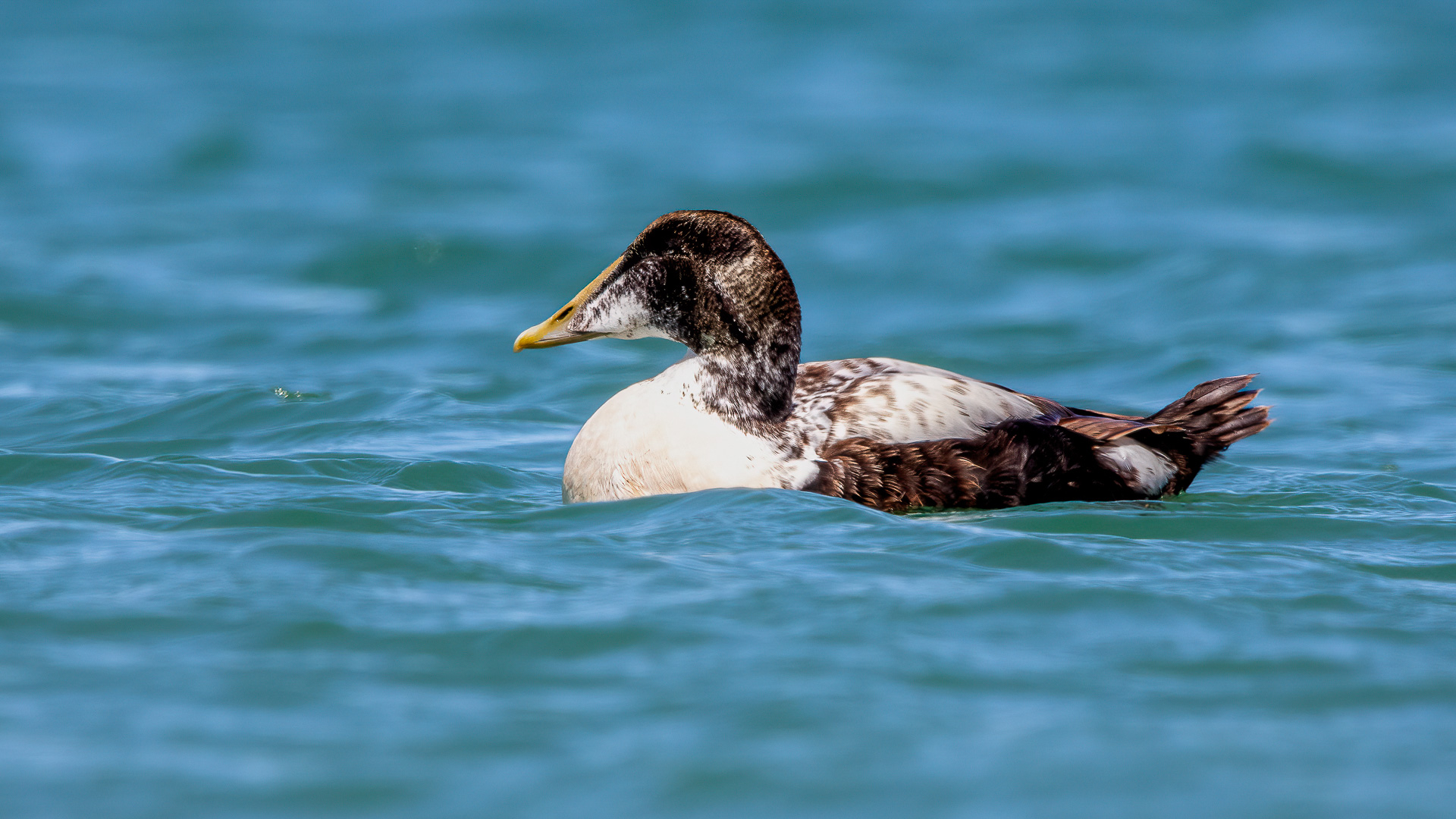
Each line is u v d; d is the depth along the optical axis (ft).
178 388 50.03
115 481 35.09
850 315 63.46
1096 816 18.31
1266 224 75.77
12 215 79.51
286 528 29.45
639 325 35.01
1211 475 38.99
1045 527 31.32
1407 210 77.92
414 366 54.54
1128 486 34.91
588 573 26.91
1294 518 32.12
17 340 57.52
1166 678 22.30
